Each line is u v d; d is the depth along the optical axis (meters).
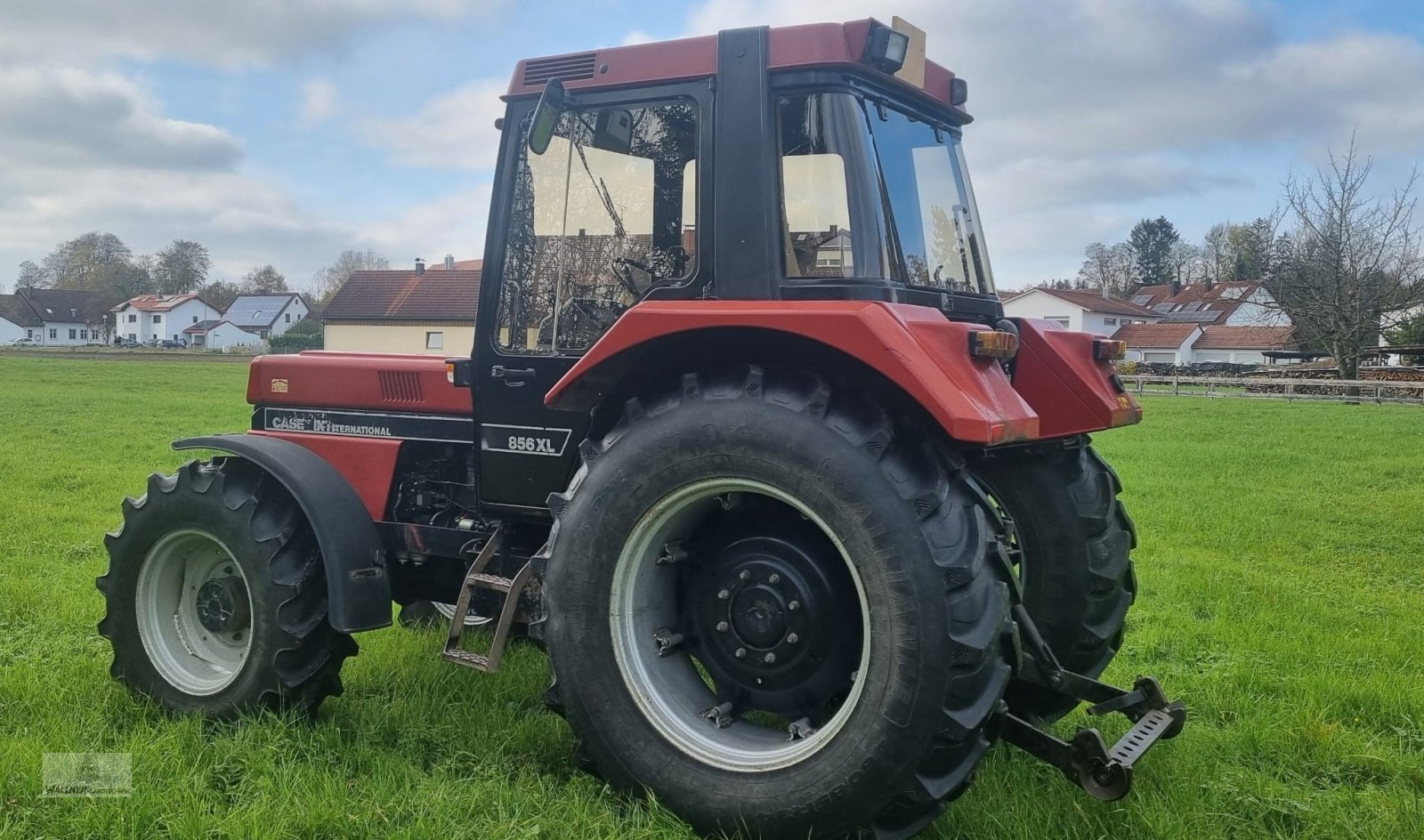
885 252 2.97
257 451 3.63
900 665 2.53
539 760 3.30
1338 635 4.95
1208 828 2.92
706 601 3.06
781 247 2.98
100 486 9.55
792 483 2.67
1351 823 2.98
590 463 3.01
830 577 2.87
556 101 3.16
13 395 23.09
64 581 5.57
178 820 2.78
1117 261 92.19
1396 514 8.77
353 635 4.69
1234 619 5.28
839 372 2.84
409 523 3.86
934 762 2.55
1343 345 36.47
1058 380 3.53
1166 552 7.11
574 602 2.96
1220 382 34.25
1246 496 9.89
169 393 24.66
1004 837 2.80
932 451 2.71
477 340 3.57
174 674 3.74
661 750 2.87
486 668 3.24
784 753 2.75
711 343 2.90
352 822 2.80
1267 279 39.47
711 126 3.10
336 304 38.06
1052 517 3.60
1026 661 3.20
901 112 3.34
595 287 3.37
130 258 100.31
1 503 8.36
